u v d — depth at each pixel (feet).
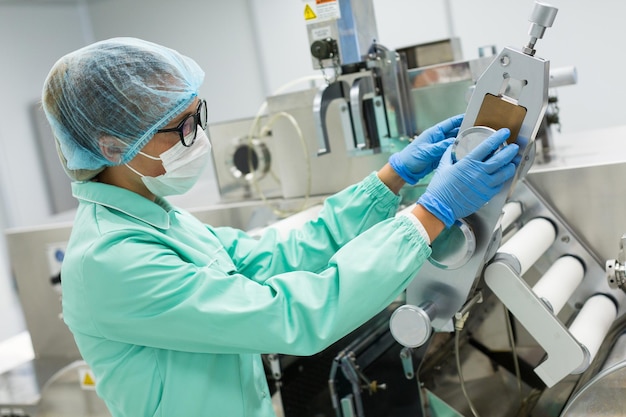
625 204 4.95
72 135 3.87
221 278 3.71
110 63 3.77
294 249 4.58
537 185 5.19
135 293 3.59
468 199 3.58
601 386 3.77
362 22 5.81
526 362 5.94
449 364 5.34
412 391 4.97
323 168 6.55
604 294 4.91
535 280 5.54
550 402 5.48
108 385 3.92
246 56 14.03
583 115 11.47
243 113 14.46
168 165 3.92
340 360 4.96
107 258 3.62
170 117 3.79
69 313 3.87
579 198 5.08
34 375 7.52
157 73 3.80
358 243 3.73
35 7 14.57
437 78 5.95
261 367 4.49
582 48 11.16
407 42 12.46
